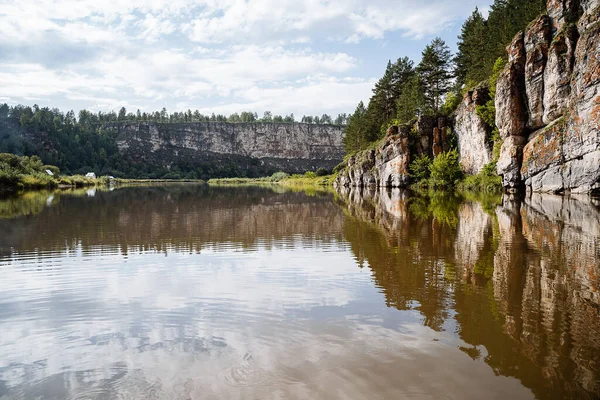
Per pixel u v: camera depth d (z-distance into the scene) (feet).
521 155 135.54
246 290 32.12
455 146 200.95
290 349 20.83
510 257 41.45
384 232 61.77
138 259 44.88
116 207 114.83
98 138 626.64
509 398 16.06
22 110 575.79
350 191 216.54
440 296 29.45
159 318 25.89
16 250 50.29
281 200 150.41
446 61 219.61
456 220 72.28
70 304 29.14
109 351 21.12
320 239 57.11
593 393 16.33
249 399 16.24
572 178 111.75
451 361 19.20
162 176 616.80
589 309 26.13
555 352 20.06
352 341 21.63
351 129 341.82
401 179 213.46
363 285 32.91
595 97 101.45
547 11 132.46
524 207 89.15
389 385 17.11
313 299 29.40
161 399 16.44
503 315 25.27
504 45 171.53
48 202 130.62
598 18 109.19
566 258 40.29
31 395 16.99
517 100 136.98
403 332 22.80
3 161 237.66
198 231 66.74
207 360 19.76
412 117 238.48
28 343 22.34
